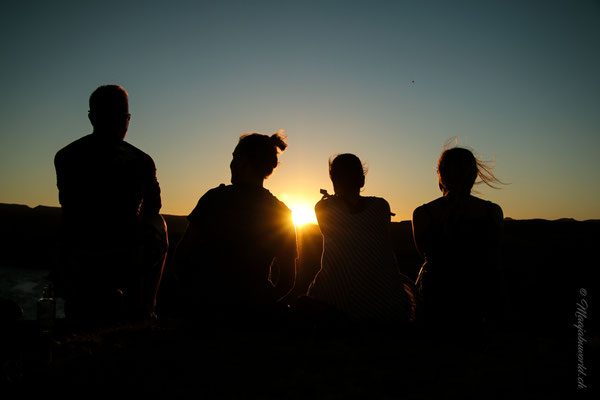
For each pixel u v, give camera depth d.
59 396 2.64
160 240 4.76
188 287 4.09
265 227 4.05
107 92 4.49
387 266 4.31
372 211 4.37
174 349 3.46
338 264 4.27
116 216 4.41
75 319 4.26
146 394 2.65
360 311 4.21
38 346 3.45
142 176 4.58
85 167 4.38
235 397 2.60
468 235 4.03
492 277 4.04
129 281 4.52
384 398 2.62
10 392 2.70
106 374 2.95
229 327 4.01
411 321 4.38
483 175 4.27
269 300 4.08
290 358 3.31
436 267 4.11
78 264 4.31
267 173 4.27
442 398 2.64
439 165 4.25
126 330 4.00
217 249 4.02
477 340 3.95
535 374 3.12
